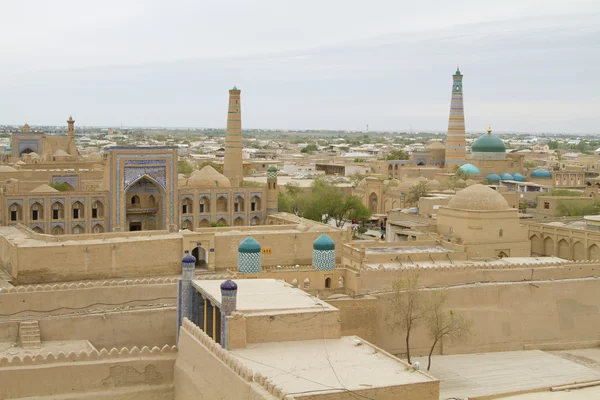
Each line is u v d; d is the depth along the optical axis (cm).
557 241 5853
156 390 3123
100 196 6431
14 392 2973
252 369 2650
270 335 2948
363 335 3678
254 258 3853
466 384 3400
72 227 6344
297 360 2759
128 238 5216
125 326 3681
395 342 3784
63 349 3462
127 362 3128
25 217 6159
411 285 3862
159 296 4003
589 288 4328
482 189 5394
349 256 4828
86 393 3058
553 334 4203
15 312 3719
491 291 4066
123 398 3089
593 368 3788
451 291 3956
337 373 2622
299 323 2986
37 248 4756
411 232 5606
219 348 2742
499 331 4062
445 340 3916
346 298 3700
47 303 3781
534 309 4169
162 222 6712
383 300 3769
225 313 2919
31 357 3027
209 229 5569
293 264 5519
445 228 5497
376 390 2448
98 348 3634
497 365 3747
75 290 3838
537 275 4456
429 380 2556
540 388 3216
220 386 2667
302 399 2367
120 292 3928
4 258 5122
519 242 5319
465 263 4706
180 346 3153
